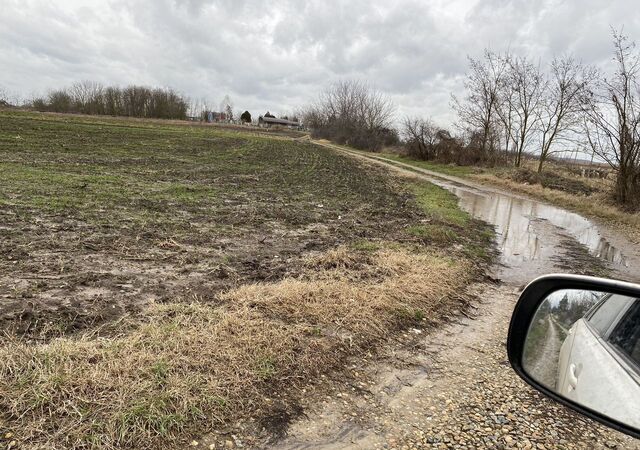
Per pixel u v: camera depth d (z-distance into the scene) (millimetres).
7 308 4414
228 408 3289
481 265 8711
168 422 3014
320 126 89812
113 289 5250
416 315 5516
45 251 6465
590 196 21062
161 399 3164
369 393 3803
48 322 4195
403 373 4203
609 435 3404
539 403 3801
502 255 10125
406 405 3676
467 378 4207
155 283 5578
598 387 2057
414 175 30094
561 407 3750
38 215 8641
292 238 8914
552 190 23906
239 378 3617
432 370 4316
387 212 13594
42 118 46031
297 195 15359
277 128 102625
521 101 33219
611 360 2076
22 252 6316
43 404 2961
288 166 26438
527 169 30953
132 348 3715
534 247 11422
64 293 4977
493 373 4332
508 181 27703
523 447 3213
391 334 4977
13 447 2615
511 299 6871
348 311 5164
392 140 67562
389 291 5910
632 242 13172
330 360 4199
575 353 2307
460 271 7637
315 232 9688
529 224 15180
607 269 9625
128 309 4688
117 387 3217
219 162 24125
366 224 11266
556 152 29562
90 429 2830
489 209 18062
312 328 4637
